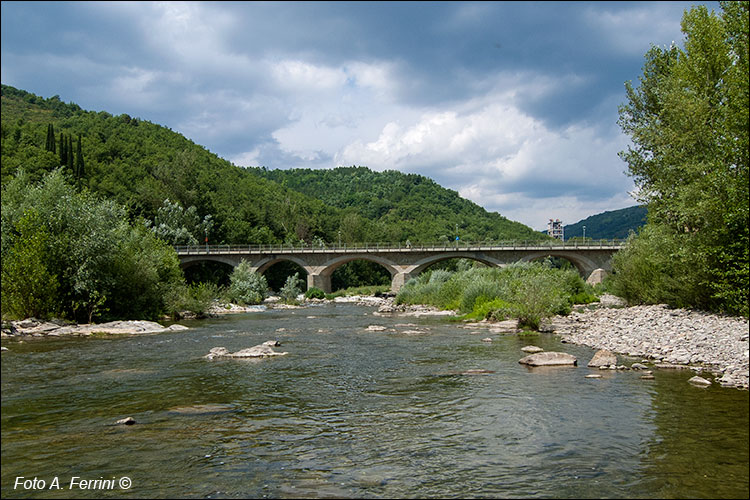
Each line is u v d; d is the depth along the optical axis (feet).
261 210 447.83
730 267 72.49
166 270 130.82
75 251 97.60
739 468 23.97
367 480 23.65
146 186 320.91
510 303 98.99
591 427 30.68
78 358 61.21
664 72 116.06
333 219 524.11
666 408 34.12
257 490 22.56
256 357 61.21
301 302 214.07
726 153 73.77
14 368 54.34
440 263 363.76
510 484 22.91
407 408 36.50
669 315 81.10
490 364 53.47
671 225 87.86
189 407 37.37
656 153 100.78
